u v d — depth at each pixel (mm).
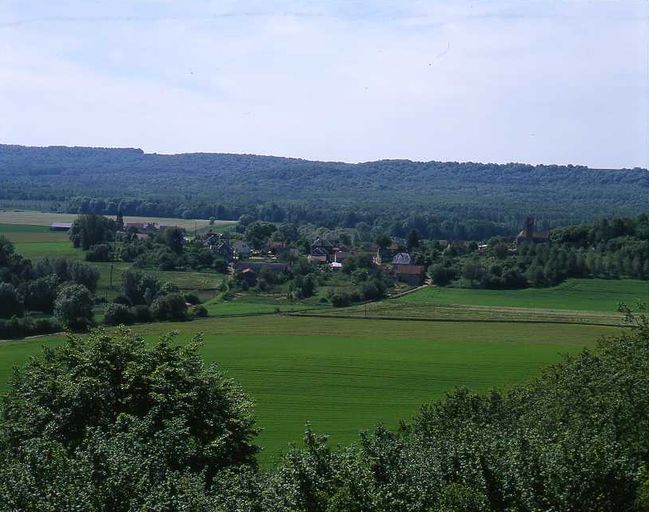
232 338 95000
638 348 40938
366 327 104562
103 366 34312
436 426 43438
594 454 27969
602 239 176750
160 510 22578
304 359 82250
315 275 148625
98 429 26812
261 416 61094
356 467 26703
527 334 99375
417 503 25672
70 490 23297
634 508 27516
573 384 41156
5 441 32062
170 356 35375
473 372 76938
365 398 67250
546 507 26938
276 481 26172
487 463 28266
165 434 28219
